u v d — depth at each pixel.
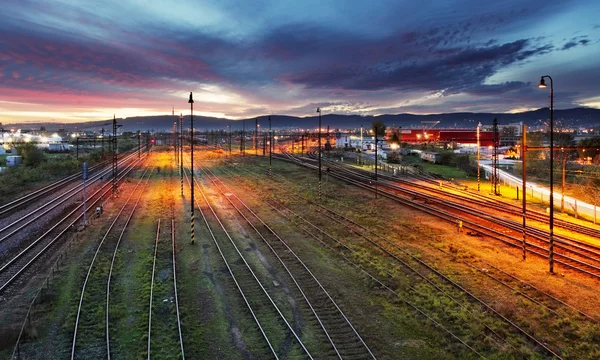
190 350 15.05
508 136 147.38
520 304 18.55
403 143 133.88
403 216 37.28
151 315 17.52
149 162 95.88
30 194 46.47
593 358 14.42
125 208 40.19
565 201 42.38
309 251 26.80
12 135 136.12
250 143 192.88
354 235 30.75
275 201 45.19
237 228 33.00
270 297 19.52
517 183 55.19
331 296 19.67
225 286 20.98
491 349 14.98
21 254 24.95
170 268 23.58
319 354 14.80
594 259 24.20
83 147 133.75
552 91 22.17
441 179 65.25
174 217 36.47
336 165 82.44
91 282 21.00
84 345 15.21
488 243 28.44
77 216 36.12
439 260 24.72
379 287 20.69
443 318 17.38
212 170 78.50
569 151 79.25
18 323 16.59
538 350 14.95
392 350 15.12
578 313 17.56
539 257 25.28
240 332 16.42
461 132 150.88
